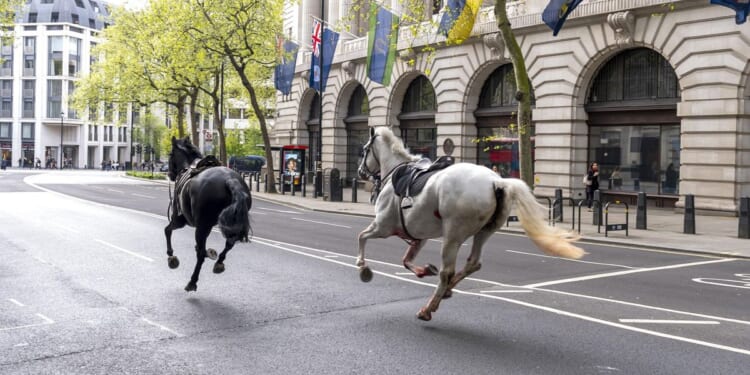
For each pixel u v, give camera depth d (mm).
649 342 7238
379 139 9156
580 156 28250
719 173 23250
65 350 6820
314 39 39469
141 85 48094
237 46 38062
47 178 53625
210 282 10602
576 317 8422
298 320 8148
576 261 13797
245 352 6785
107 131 103438
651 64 26109
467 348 6953
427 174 8102
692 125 24000
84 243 15211
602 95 27812
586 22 27047
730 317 8555
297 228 19578
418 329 7734
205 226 9367
